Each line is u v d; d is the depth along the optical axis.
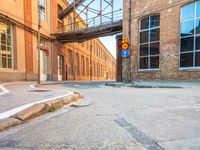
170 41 11.09
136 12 12.91
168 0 11.20
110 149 2.06
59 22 24.14
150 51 12.23
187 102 5.16
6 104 4.16
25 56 16.03
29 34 16.69
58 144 2.22
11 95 5.90
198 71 9.76
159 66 11.63
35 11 17.81
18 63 15.04
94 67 43.56
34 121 3.29
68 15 25.53
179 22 10.73
